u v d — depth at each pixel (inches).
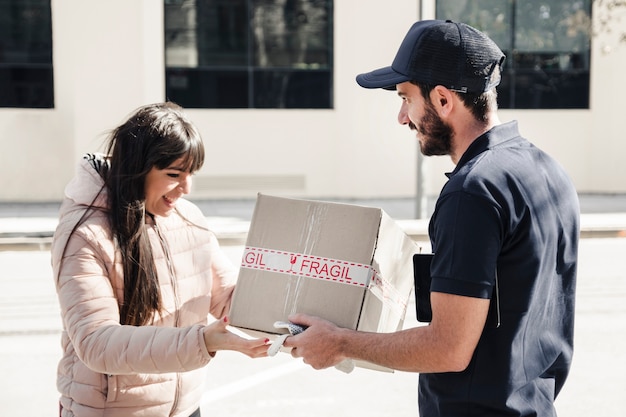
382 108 552.4
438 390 82.3
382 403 197.6
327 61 552.4
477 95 82.0
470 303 75.5
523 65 566.6
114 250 89.4
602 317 275.1
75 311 86.8
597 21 559.5
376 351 80.6
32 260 376.2
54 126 524.1
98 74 522.9
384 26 546.9
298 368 222.4
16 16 522.6
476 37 82.5
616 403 198.4
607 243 422.9
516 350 79.7
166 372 85.8
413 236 421.4
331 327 83.6
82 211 90.0
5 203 523.2
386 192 559.8
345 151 553.6
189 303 96.3
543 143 571.2
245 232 420.2
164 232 95.3
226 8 542.0
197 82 544.7
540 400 82.9
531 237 78.2
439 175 567.2
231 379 213.5
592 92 569.0
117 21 522.0
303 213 89.4
